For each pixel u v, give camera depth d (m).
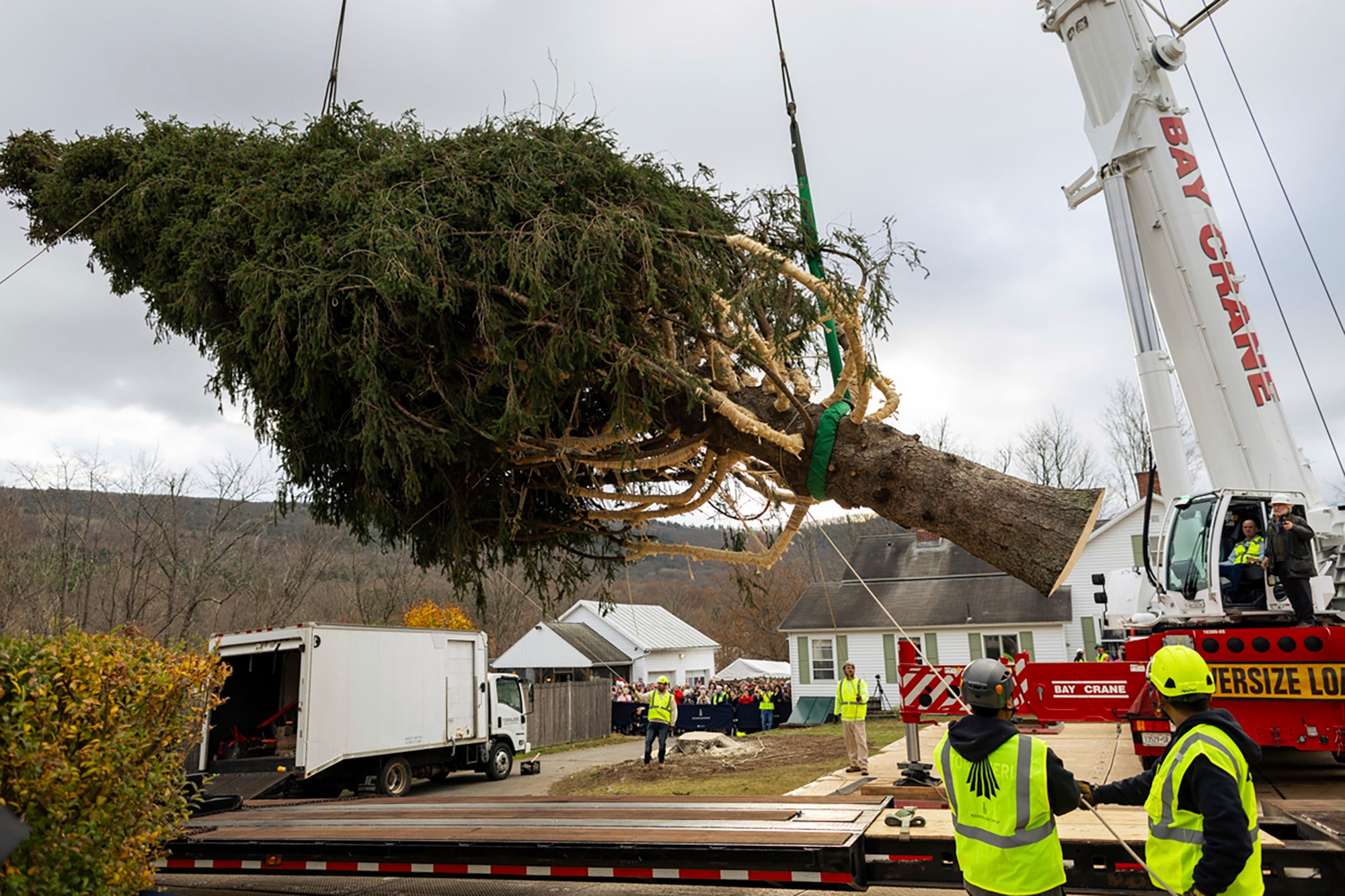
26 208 6.88
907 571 29.58
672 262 5.50
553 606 6.82
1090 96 8.53
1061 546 5.36
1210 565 7.40
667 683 15.94
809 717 24.81
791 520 6.37
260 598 23.86
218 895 6.50
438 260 5.10
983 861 3.04
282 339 5.05
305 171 5.58
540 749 22.55
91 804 3.58
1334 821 4.08
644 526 6.93
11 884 3.16
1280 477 7.64
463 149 5.71
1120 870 4.06
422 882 6.86
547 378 5.28
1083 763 8.84
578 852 4.64
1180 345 8.05
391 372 5.51
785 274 5.48
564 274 5.30
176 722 4.12
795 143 6.96
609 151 5.91
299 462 5.61
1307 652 7.00
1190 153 8.18
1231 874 2.72
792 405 5.91
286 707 13.13
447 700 14.75
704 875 4.40
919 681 6.93
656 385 5.56
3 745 3.24
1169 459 7.90
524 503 6.23
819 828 4.59
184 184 5.84
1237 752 2.92
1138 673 7.16
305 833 5.55
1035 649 25.61
